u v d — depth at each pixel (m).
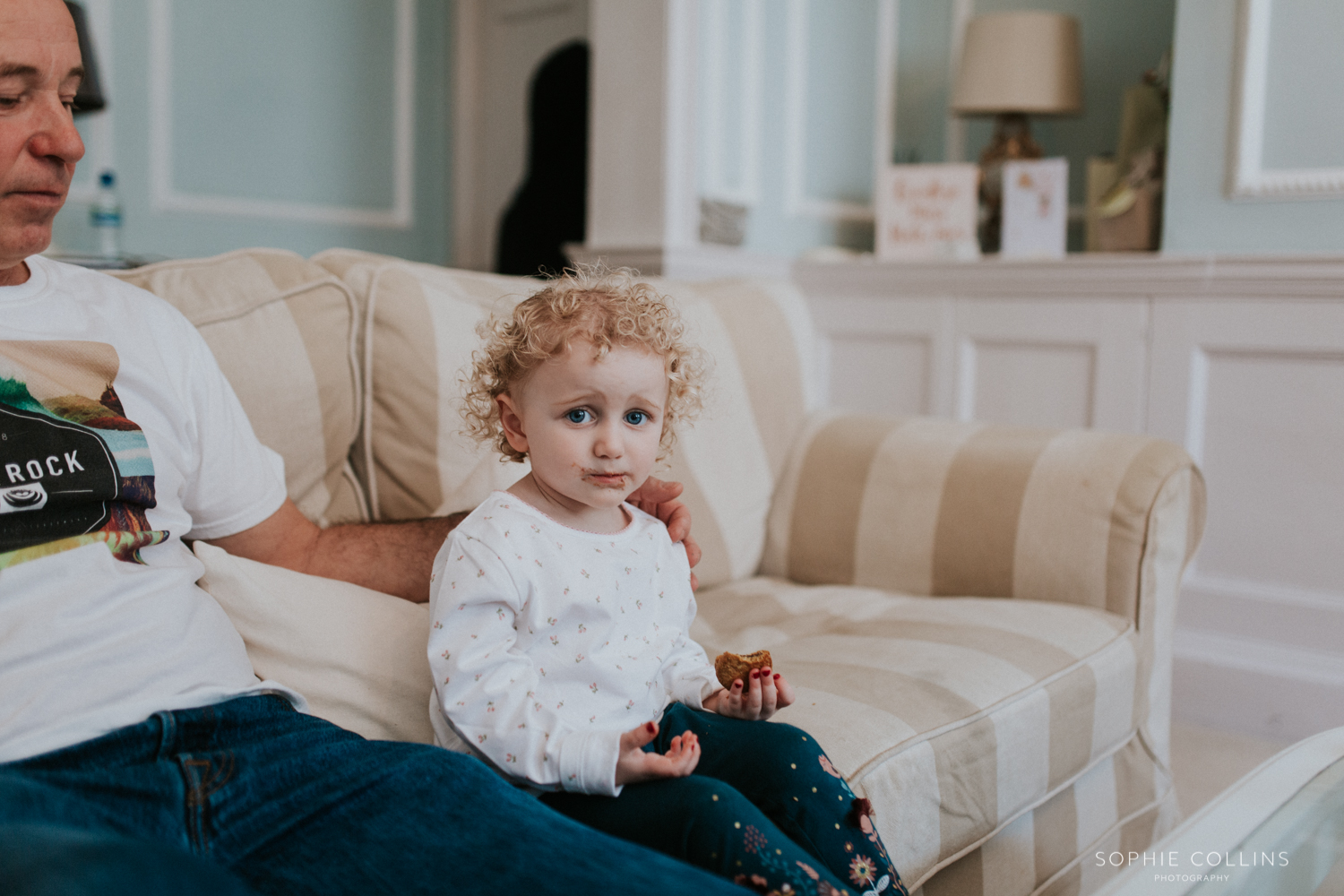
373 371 1.35
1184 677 2.33
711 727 0.96
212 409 1.03
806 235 3.09
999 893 1.27
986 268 2.59
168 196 2.90
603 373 0.90
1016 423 2.62
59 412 0.88
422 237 3.64
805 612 1.63
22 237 0.89
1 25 0.84
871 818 0.94
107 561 0.88
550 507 0.95
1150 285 2.35
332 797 0.80
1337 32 2.18
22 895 0.52
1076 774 1.39
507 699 0.85
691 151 2.65
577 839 0.74
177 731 0.83
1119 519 1.57
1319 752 1.12
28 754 0.77
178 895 0.55
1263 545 2.27
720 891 0.70
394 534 1.15
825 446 1.89
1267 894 0.84
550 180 3.50
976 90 2.80
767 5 2.84
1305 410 2.20
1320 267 2.12
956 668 1.28
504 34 3.68
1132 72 2.90
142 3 2.80
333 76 3.29
